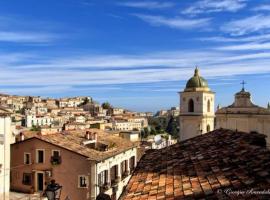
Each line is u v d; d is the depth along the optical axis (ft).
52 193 39.70
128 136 207.72
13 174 131.23
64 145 126.11
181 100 203.31
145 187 39.96
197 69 204.54
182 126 202.39
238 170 36.55
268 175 31.55
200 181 36.47
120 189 139.54
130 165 156.87
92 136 138.21
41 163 127.24
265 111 104.63
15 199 118.01
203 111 196.24
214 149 51.34
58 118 645.92
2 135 119.34
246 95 110.01
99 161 121.08
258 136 55.06
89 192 120.26
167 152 58.90
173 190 35.70
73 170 122.93
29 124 593.01
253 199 26.04
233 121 110.01
